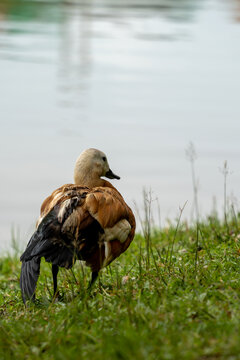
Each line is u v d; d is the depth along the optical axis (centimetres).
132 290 716
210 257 835
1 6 6256
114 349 538
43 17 5794
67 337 591
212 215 1320
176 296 665
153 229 1312
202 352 518
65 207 732
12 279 1034
